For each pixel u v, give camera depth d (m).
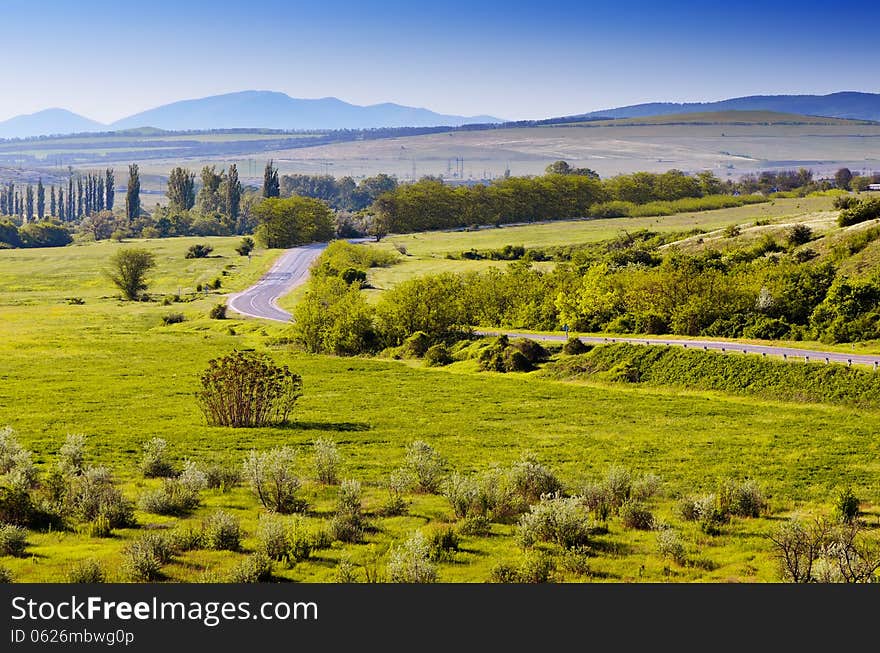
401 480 34.97
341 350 94.19
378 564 24.23
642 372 71.38
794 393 61.84
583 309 93.38
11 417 52.38
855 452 45.19
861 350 69.12
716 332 82.00
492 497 31.42
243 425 51.59
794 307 83.06
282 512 30.22
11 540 24.08
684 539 28.31
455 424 53.41
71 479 33.00
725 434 50.38
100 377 71.88
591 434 50.47
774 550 26.52
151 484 34.69
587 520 28.02
